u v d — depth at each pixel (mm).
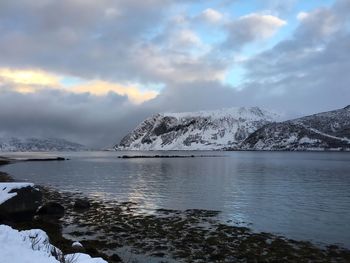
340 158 176250
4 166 117125
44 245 15594
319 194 48969
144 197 47219
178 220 33156
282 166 113125
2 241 14969
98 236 27625
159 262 21672
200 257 22578
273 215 35094
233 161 153250
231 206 40094
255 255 22891
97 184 62938
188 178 73750
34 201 29484
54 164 132000
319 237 27172
